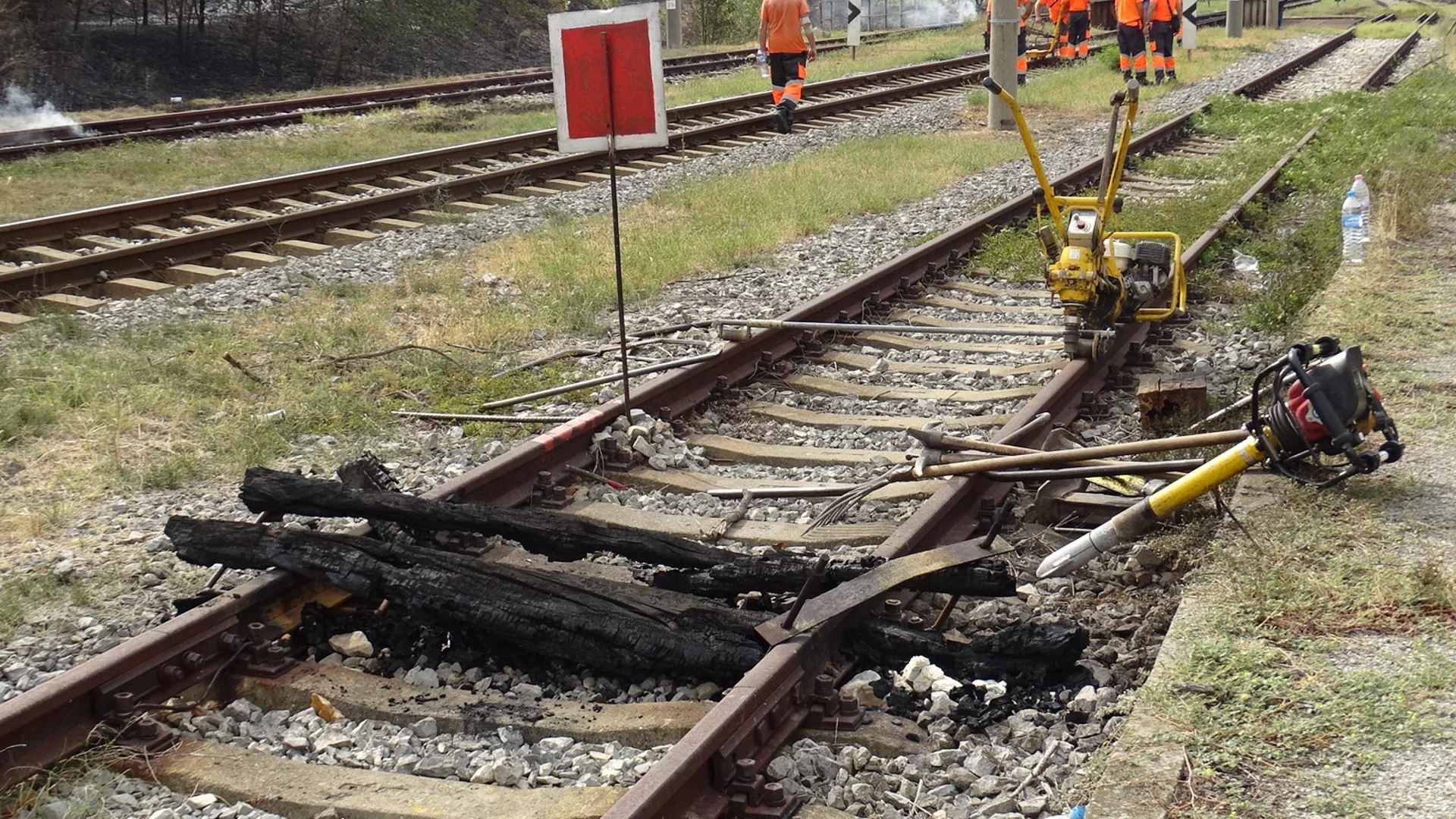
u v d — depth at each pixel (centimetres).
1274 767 346
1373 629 411
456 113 2102
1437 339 709
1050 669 433
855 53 3077
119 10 3028
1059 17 2856
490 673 460
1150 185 1417
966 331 797
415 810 367
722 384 741
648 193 1401
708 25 4275
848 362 813
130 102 2586
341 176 1382
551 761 396
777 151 1675
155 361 799
